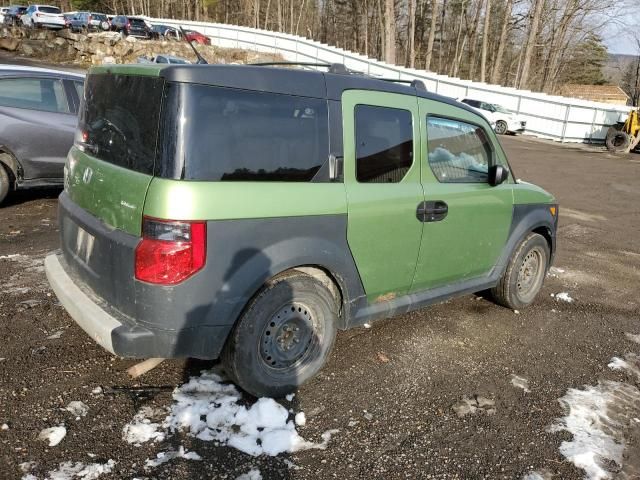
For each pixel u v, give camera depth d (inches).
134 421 114.0
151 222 104.2
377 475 105.1
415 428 120.9
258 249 113.7
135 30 1338.6
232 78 110.7
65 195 141.2
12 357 135.3
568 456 115.3
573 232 337.1
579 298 217.3
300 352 129.3
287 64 133.0
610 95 1903.3
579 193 482.9
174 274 104.5
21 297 170.6
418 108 145.9
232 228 109.0
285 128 117.6
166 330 107.4
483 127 170.2
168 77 105.5
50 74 268.8
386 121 137.6
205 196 105.3
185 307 106.7
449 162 157.6
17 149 256.4
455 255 161.3
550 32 1840.6
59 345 142.8
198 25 1610.5
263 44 1519.4
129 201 108.7
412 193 142.8
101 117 125.5
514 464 111.6
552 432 123.5
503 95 1122.0
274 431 114.1
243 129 111.7
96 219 120.3
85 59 1197.1
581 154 817.5
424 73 1237.7
